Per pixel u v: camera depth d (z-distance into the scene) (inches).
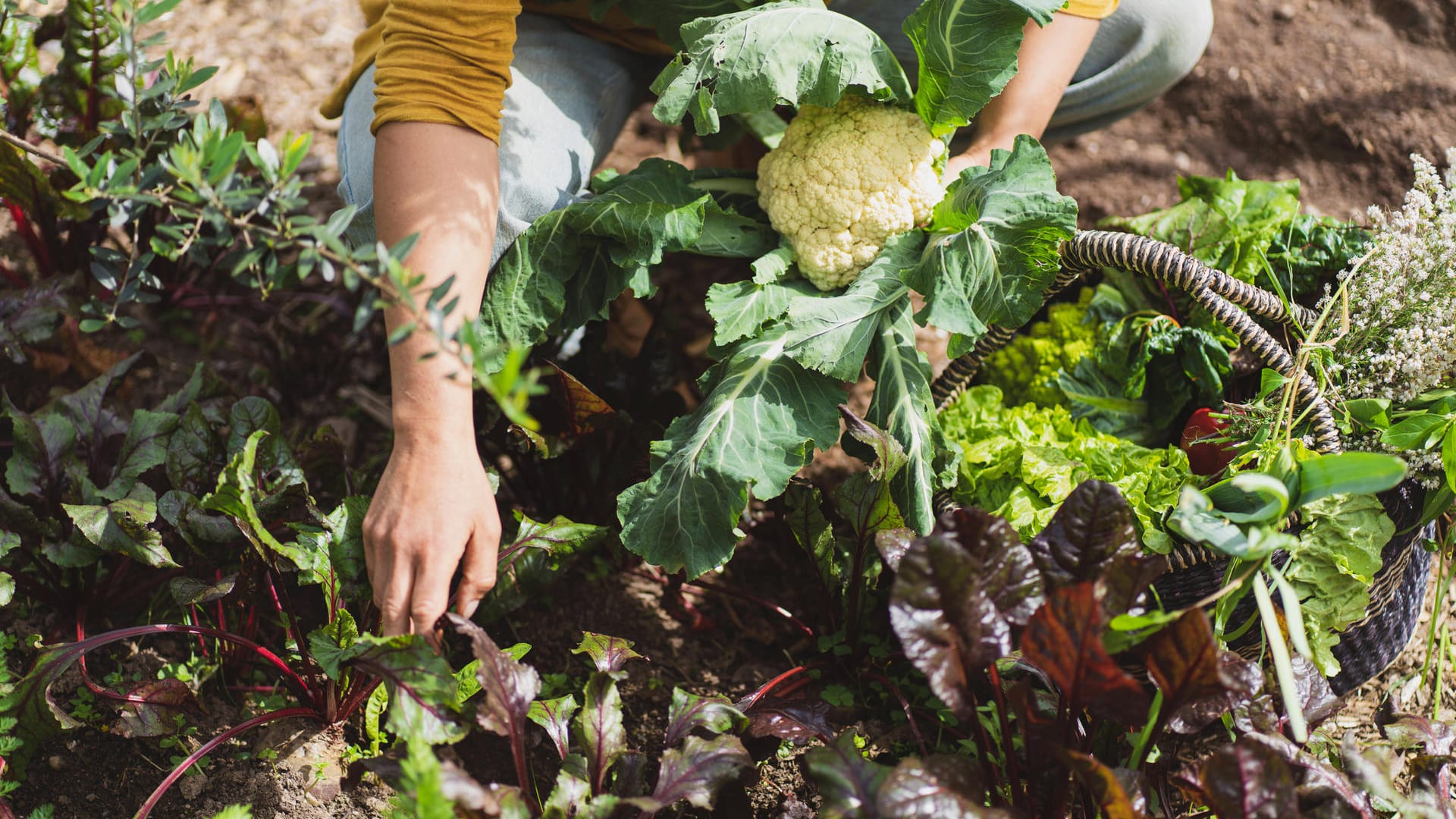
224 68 123.8
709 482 64.9
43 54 118.6
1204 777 49.7
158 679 72.1
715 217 75.3
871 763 53.0
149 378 96.7
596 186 75.9
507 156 74.0
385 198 60.5
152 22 127.4
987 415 82.0
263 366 94.7
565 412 80.6
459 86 60.8
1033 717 54.4
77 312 85.6
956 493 75.4
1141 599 55.4
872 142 70.7
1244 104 121.3
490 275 72.3
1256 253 82.5
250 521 62.8
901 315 72.8
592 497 84.6
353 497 69.0
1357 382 68.4
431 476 57.7
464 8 60.2
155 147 82.6
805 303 68.4
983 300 66.1
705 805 55.6
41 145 98.9
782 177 73.2
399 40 60.9
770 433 66.8
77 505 68.9
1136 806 51.8
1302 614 64.5
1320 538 63.6
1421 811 52.8
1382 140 115.0
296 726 70.2
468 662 77.7
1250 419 68.4
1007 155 69.6
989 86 67.2
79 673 72.0
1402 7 125.0
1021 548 54.0
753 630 83.3
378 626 68.8
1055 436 78.7
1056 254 64.2
